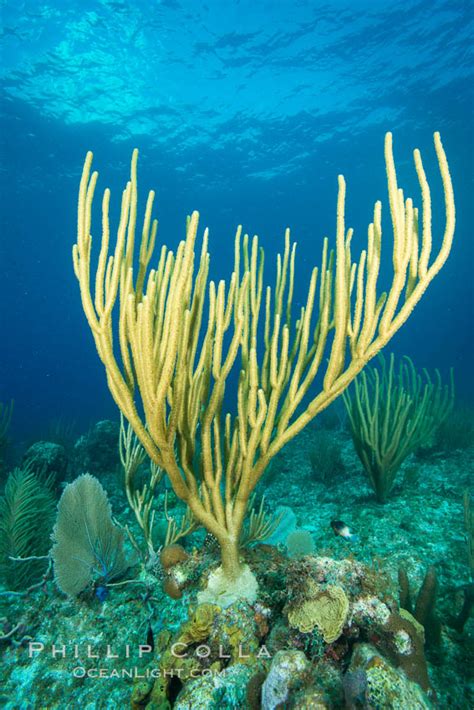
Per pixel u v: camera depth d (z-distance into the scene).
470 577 3.60
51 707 2.76
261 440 2.46
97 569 3.86
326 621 2.18
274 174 29.64
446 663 2.71
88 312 2.03
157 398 1.98
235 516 2.70
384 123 23.55
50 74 18.45
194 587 3.10
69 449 11.76
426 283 1.92
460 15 16.52
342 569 2.43
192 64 19.23
